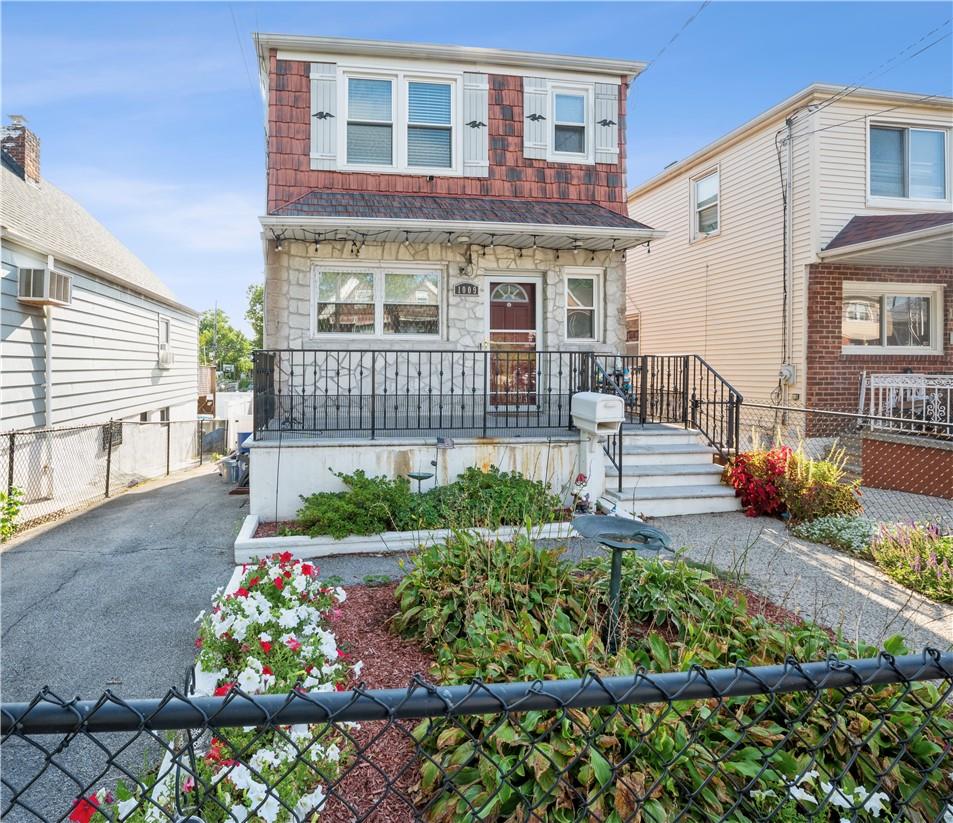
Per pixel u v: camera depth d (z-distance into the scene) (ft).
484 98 29.94
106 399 40.37
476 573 11.98
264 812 5.25
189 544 20.25
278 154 28.02
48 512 26.91
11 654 12.01
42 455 30.94
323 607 11.48
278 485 20.31
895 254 28.81
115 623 13.53
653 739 6.37
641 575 11.93
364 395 28.12
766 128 34.27
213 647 9.37
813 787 6.06
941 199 33.09
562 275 29.84
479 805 6.29
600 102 31.22
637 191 48.06
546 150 30.63
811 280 31.37
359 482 19.48
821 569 16.31
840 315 31.63
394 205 26.89
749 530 20.06
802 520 20.15
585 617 9.95
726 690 3.71
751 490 21.72
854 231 30.68
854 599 14.14
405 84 29.25
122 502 29.58
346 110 28.71
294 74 28.14
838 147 31.45
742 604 10.77
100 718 3.20
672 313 43.96
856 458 30.25
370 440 20.85
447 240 27.63
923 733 6.84
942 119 32.83
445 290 28.84
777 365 33.50
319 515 18.08
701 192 41.11
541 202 30.17
